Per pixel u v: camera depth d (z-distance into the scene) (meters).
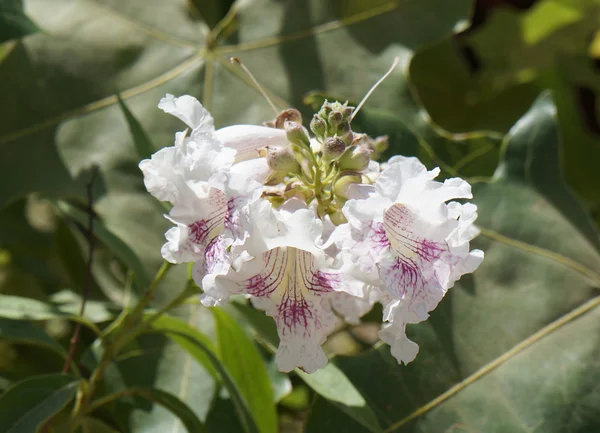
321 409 0.51
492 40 0.69
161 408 0.53
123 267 0.59
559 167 0.54
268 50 0.57
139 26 0.57
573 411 0.52
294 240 0.43
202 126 0.45
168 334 0.51
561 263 0.53
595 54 0.67
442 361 0.52
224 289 0.43
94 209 0.56
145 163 0.44
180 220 0.44
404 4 0.57
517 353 0.52
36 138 0.57
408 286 0.43
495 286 0.53
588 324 0.52
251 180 0.43
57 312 0.50
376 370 0.52
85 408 0.50
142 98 0.57
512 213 0.53
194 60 0.57
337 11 0.57
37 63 0.57
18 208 0.63
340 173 0.45
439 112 0.65
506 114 0.65
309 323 0.44
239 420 0.54
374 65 0.57
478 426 0.51
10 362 0.59
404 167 0.43
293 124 0.46
